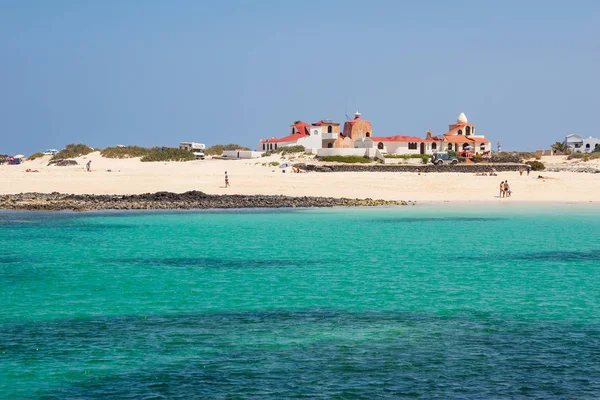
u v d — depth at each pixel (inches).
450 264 2444.6
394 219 4030.5
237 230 3486.7
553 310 1726.1
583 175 6761.8
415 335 1497.3
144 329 1547.7
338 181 5994.1
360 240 3105.3
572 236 3255.4
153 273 2260.1
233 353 1370.6
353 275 2220.7
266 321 1616.6
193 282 2097.7
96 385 1204.5
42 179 6038.4
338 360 1327.5
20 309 1736.0
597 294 1923.0
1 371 1269.7
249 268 2358.5
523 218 4097.0
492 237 3218.5
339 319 1637.6
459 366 1290.6
